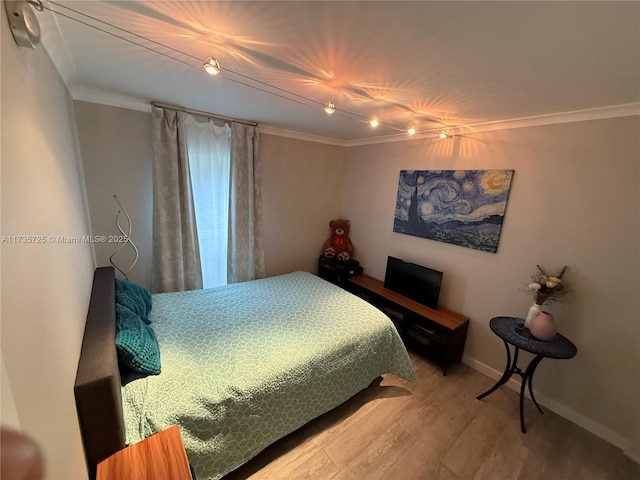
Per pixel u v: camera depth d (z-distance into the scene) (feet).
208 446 4.35
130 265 8.30
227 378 4.83
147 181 8.13
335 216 13.23
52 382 2.37
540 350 5.75
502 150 7.41
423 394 7.37
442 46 3.72
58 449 2.36
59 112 4.42
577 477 5.35
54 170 3.41
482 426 6.40
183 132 8.04
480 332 8.36
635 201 5.49
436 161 9.12
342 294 8.80
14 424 1.59
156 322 6.40
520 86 4.87
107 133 7.30
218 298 8.05
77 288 4.00
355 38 3.68
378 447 5.74
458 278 8.77
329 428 6.14
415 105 6.43
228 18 3.38
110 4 3.13
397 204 10.47
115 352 3.93
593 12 2.78
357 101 6.41
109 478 3.16
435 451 5.73
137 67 5.08
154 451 3.46
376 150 11.23
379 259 11.58
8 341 1.60
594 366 6.24
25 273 1.98
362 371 6.72
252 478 4.99
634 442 5.79
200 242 9.40
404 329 9.37
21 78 2.36
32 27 2.29
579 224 6.23
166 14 3.34
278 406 5.17
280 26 3.50
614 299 5.87
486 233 7.88
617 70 4.00
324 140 11.89
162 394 4.34
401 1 2.85
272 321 6.90
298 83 5.49
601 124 5.75
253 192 10.07
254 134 9.63
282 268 12.10
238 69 4.97
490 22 3.10
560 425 6.51
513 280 7.48
